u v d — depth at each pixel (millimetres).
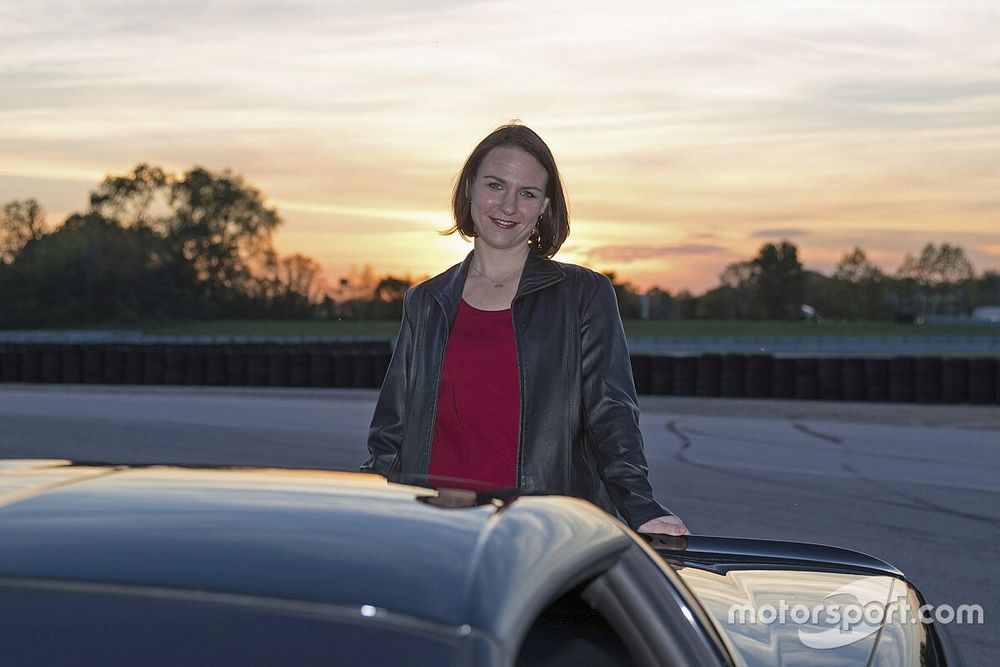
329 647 1289
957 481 12492
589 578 1787
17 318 137125
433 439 3203
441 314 3230
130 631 1318
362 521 1582
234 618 1330
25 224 148750
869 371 25781
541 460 3135
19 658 1288
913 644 2432
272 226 144125
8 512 1571
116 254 139625
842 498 11242
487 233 3230
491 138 3246
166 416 20656
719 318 173875
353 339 81938
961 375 25312
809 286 186250
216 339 85438
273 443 16188
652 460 14156
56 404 23922
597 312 3219
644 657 1819
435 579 1389
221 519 1558
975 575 7793
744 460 14227
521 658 2129
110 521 1536
